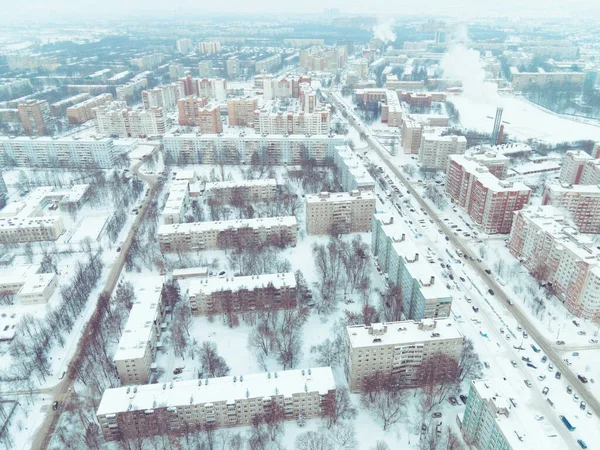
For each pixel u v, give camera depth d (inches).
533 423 7145.7
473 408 7854.3
